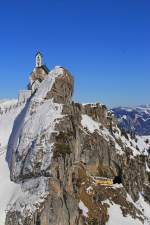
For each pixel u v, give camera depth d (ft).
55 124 483.92
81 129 574.15
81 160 549.54
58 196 438.40
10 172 498.28
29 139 493.36
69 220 441.27
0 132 579.07
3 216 432.66
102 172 583.17
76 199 470.39
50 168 449.06
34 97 547.90
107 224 491.31
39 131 486.79
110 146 604.08
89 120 615.57
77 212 456.86
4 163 518.37
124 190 574.15
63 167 458.91
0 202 451.94
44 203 424.46
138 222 526.98
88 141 571.69
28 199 435.94
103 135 609.01
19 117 595.88
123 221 509.76
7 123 598.75
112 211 517.55
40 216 416.26
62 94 542.98
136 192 597.11
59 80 545.03
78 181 504.84
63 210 436.35
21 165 481.87
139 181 620.90
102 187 544.21
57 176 450.71
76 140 506.07
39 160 463.83
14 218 426.10
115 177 594.65
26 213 421.59
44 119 495.41
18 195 452.76
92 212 485.15
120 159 606.55
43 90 541.34
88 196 503.61
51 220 422.41
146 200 608.60
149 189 626.64
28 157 475.72
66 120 494.59
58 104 510.99
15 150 506.07
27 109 569.64
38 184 445.37
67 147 473.26
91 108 633.61
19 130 539.70
